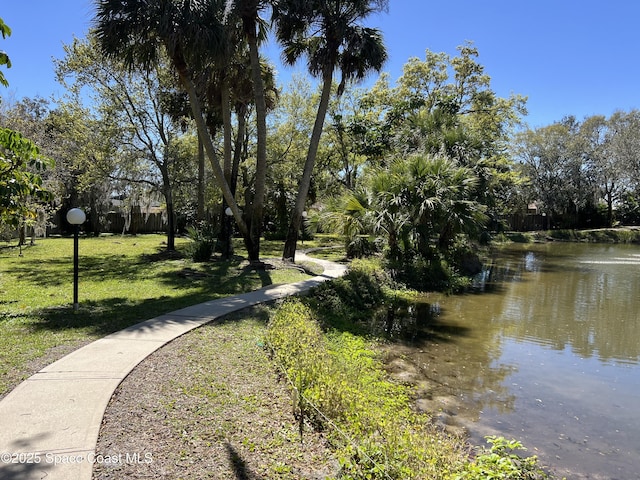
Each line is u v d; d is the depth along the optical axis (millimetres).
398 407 5020
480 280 15477
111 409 3902
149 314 7664
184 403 4176
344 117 25406
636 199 43438
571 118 50062
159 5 10711
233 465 3252
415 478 2969
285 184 26406
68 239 25859
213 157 12562
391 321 9445
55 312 7547
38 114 29406
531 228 42531
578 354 7426
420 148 17719
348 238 17031
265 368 5344
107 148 16859
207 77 14023
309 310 8133
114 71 16484
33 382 4398
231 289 10398
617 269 18891
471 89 25719
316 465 3395
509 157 32438
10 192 5898
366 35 13547
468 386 5910
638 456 4227
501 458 3316
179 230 31797
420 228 13781
